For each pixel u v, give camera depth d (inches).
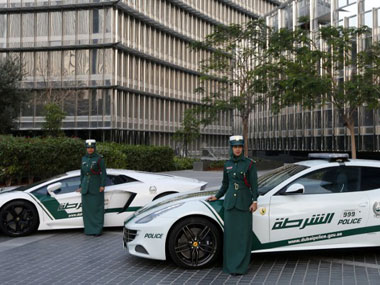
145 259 269.1
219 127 2484.0
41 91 1619.1
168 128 2062.0
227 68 1262.3
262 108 2117.4
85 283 223.5
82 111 1653.5
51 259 273.6
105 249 299.1
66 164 707.4
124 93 1742.1
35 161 666.2
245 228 234.2
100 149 808.9
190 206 248.2
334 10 1510.8
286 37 948.0
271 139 2032.5
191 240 246.2
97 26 1644.9
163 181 379.9
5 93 1056.2
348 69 1334.9
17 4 1662.2
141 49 1845.5
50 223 354.0
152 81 1937.7
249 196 235.8
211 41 1249.4
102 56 1641.2
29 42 1667.1
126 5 1679.4
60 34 1657.2
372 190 260.5
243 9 2448.3
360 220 255.3
